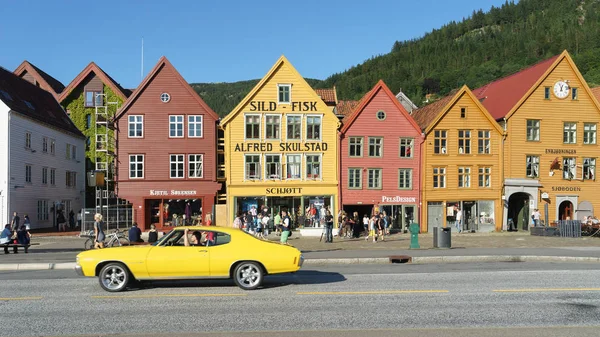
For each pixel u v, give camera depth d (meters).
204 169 41.69
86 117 57.75
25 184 42.75
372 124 42.34
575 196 44.78
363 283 14.64
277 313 10.69
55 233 40.34
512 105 44.69
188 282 15.01
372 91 42.38
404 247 26.89
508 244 28.94
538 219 41.66
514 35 183.88
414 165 42.78
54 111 52.34
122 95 57.09
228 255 13.52
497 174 43.84
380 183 42.19
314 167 41.78
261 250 13.67
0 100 40.31
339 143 41.84
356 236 35.91
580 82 45.34
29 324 9.87
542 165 44.47
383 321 9.95
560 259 21.27
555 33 169.38
